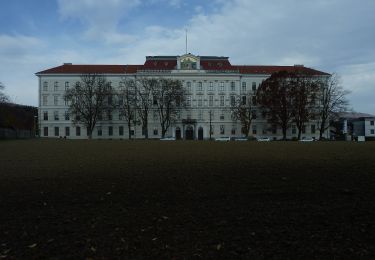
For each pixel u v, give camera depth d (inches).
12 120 3831.2
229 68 5088.6
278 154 1111.6
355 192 473.7
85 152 1330.0
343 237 312.8
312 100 3944.4
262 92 4244.6
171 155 1134.4
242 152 1235.9
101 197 481.4
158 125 4906.5
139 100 4667.8
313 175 619.5
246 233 328.2
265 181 571.2
